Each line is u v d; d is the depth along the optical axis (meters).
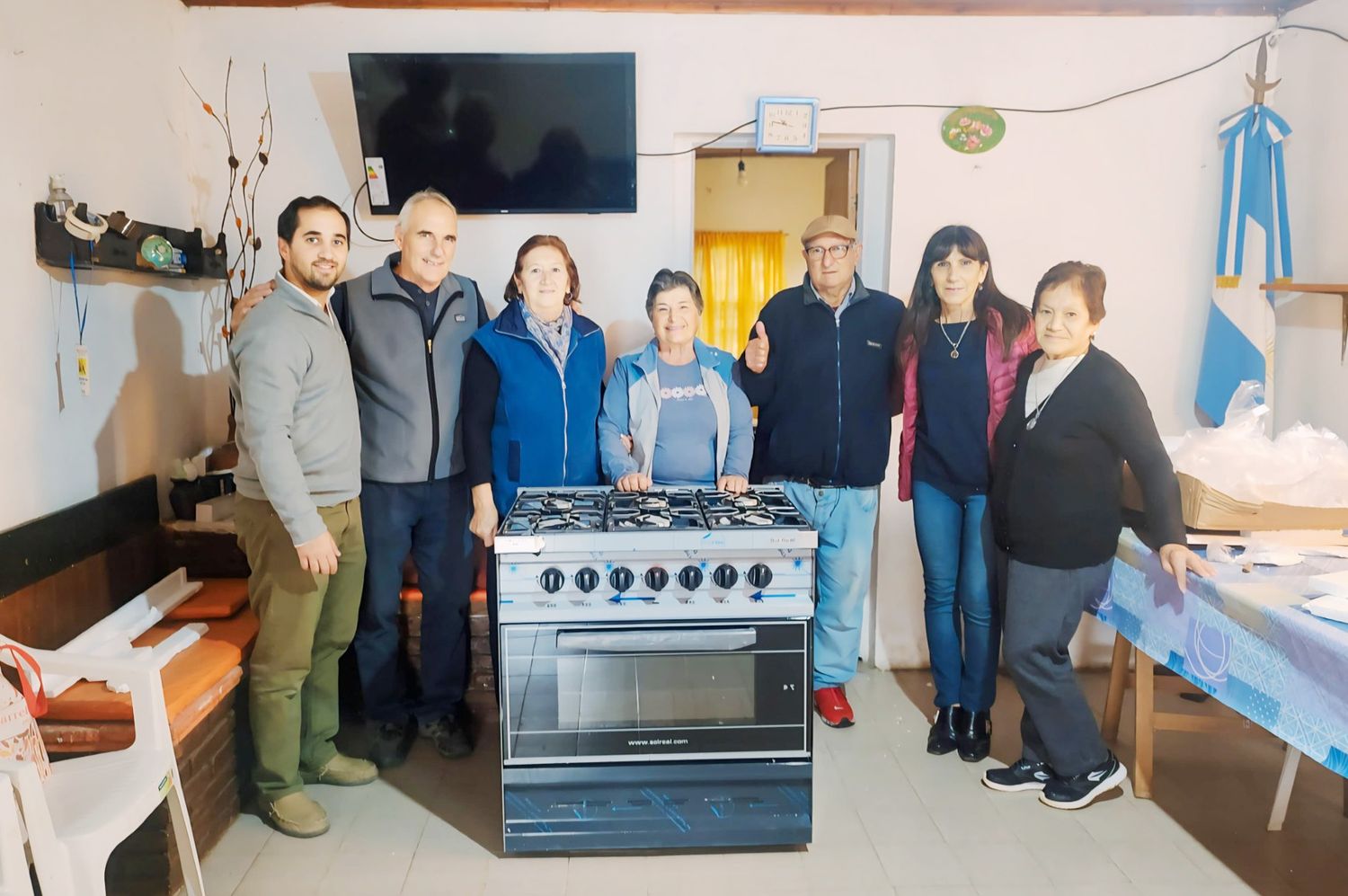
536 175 2.89
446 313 2.48
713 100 2.95
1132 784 2.48
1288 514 2.09
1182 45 2.96
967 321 2.51
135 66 2.62
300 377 2.10
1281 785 2.26
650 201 3.00
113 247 2.41
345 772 2.47
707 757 2.07
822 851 2.18
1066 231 3.05
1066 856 2.16
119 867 1.97
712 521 2.06
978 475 2.52
